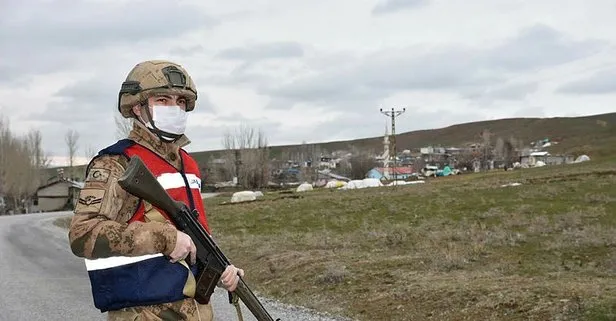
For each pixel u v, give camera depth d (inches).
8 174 3346.5
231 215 1190.9
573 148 5492.1
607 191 1090.7
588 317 281.3
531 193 1141.1
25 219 1674.5
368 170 4672.7
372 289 407.2
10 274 557.3
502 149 5014.8
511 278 394.3
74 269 593.6
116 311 97.4
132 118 106.0
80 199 96.2
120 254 92.6
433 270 452.4
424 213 970.1
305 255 559.5
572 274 413.1
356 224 901.2
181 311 100.0
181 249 96.1
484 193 1231.5
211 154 6254.9
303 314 369.1
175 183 104.2
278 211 1197.1
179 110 104.4
